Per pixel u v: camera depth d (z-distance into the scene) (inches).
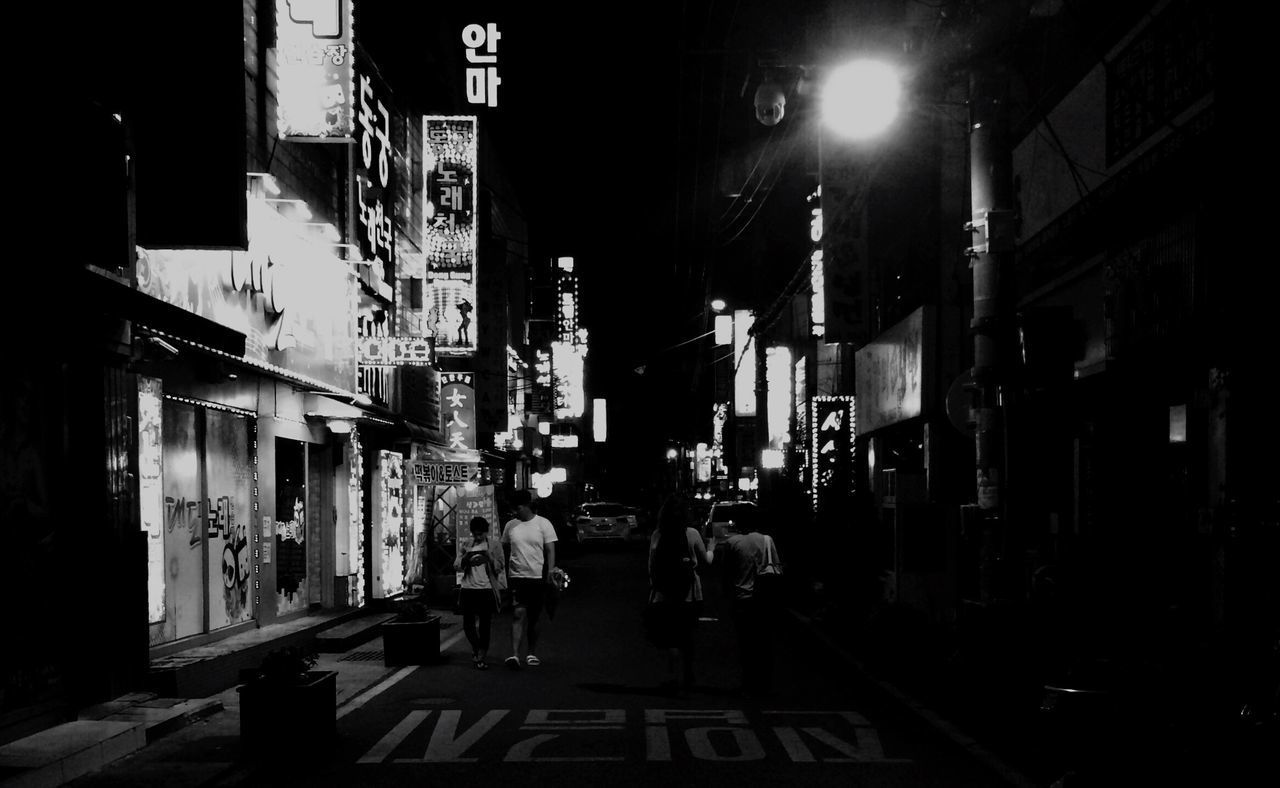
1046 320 400.5
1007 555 362.6
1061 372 398.6
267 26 524.4
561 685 450.3
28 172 299.7
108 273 328.2
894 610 499.5
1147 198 386.9
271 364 505.0
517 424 1576.0
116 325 351.9
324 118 522.0
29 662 309.1
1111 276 420.5
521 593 498.3
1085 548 418.0
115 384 354.9
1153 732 223.0
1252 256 318.7
